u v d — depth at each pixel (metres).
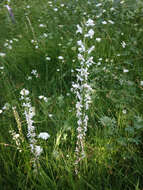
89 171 2.07
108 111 2.65
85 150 2.15
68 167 2.01
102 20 4.57
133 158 2.13
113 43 4.07
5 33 4.92
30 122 1.83
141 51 3.77
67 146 2.31
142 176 1.97
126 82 2.96
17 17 5.68
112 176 2.02
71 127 2.45
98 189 1.89
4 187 1.98
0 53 3.97
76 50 3.93
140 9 4.91
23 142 2.17
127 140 2.20
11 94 3.13
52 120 2.57
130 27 4.48
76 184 1.89
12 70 3.69
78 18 4.96
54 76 3.50
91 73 3.28
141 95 2.92
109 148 2.12
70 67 3.59
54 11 5.59
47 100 2.89
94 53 3.79
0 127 2.53
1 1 7.14
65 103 2.89
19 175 2.00
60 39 4.36
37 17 5.50
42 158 2.09
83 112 1.81
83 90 1.72
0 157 2.18
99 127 2.51
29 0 6.56
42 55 3.92
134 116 2.34
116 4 5.14
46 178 1.92
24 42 4.42
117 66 3.56
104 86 3.10
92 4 5.54
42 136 2.08
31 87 3.31
